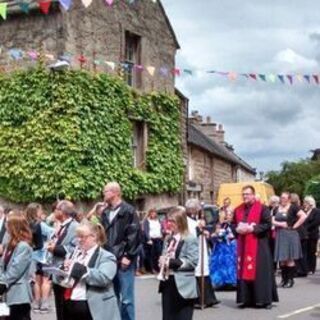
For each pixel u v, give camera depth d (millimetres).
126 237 9398
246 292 12227
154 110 24531
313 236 18328
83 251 7555
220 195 24266
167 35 26156
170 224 8594
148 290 15094
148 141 24312
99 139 21531
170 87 26016
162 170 24547
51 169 20562
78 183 20578
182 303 8391
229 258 14578
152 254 19391
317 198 38031
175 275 8383
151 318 11133
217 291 14570
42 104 20828
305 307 12227
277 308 12102
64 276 7477
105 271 7336
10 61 21766
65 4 12641
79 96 20969
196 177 35656
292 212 15375
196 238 8523
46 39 21578
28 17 21812
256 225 12188
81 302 7340
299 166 60500
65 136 20594
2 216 10391
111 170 21922
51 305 12648
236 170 45469
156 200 24359
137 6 24531
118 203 9547
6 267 8250
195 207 11656
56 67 20547
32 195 20750
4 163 21031
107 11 23062
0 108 21281
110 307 7418
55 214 10352
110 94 22156
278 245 15188
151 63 25125
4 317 8188
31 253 8391
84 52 22062
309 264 18422
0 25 22156
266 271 12180
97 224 7648
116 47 23312
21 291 8195
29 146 20812
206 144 38375
